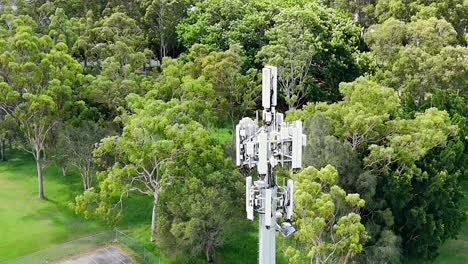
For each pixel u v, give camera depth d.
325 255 58.19
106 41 99.44
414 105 81.75
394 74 87.88
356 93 70.94
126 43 96.31
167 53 120.94
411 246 69.75
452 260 70.50
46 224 75.62
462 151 76.69
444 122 70.50
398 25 90.19
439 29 91.19
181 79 85.31
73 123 81.31
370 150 67.88
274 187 29.27
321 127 67.50
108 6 114.38
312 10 105.12
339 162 63.97
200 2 113.25
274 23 104.75
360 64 101.19
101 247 69.69
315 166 64.12
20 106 77.25
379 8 112.44
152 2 110.50
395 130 68.94
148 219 77.25
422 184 69.25
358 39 108.25
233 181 66.75
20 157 96.31
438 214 69.94
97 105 87.50
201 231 63.44
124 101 82.31
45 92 78.75
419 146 66.69
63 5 110.88
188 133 66.44
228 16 104.75
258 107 92.69
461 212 72.00
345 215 59.75
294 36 95.00
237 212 66.00
